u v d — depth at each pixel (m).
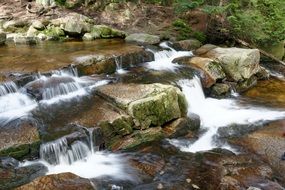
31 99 8.95
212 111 11.07
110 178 7.13
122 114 8.60
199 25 18.02
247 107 11.48
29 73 9.67
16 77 9.38
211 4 17.50
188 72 12.11
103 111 8.72
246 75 13.22
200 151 8.45
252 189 6.73
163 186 6.96
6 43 14.12
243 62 13.03
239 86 13.11
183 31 17.00
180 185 7.01
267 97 12.55
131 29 16.83
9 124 7.84
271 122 10.24
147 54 12.91
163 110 9.10
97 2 17.48
